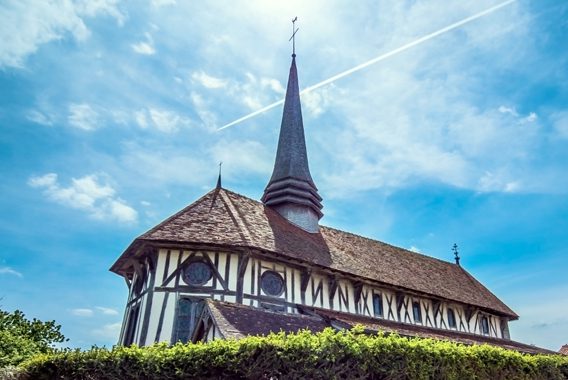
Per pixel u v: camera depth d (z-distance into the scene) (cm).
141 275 1525
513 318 2658
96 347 736
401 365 820
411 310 2006
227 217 1625
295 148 2362
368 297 1831
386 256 2327
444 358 890
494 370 978
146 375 698
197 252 1442
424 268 2502
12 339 1098
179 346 742
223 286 1402
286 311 1492
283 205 2153
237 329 1044
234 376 710
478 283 2891
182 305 1370
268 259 1529
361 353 789
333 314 1548
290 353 735
